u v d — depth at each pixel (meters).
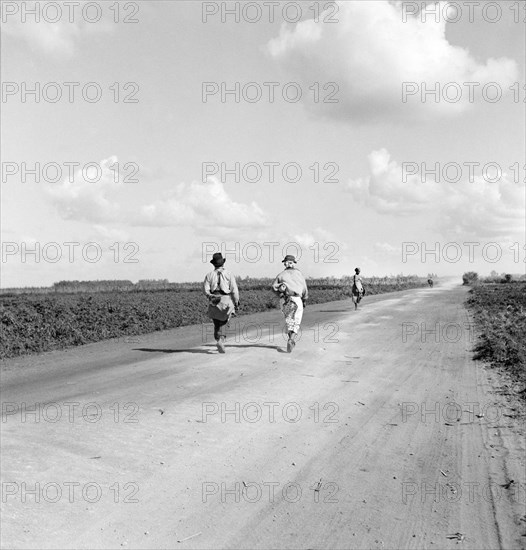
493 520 4.17
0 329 14.56
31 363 11.95
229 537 3.84
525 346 12.33
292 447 5.76
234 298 11.71
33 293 55.03
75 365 11.37
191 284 75.31
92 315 18.69
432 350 13.26
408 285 87.69
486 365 11.21
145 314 20.97
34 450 5.35
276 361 10.80
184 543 3.74
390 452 5.71
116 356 12.52
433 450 5.80
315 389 8.51
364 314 24.22
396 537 3.89
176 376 9.27
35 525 3.88
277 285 12.02
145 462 5.13
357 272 27.91
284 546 3.73
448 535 3.93
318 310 27.91
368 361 11.38
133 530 3.89
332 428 6.49
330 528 4.00
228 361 10.73
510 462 5.42
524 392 8.51
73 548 3.62
